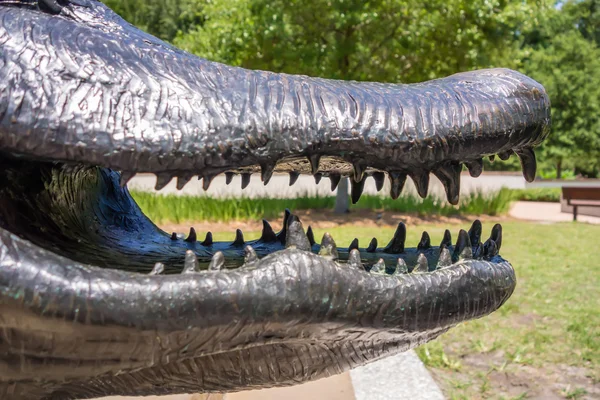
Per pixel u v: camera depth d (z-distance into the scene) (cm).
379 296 162
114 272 150
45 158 158
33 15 170
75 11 201
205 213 1247
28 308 144
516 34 1542
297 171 203
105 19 206
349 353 177
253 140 161
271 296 152
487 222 1362
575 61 3212
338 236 1078
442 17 1320
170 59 169
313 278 156
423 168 174
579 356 495
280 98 166
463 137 173
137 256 204
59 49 162
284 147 162
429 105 174
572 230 1251
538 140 190
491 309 184
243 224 1224
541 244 1054
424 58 1392
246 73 172
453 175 180
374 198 1475
